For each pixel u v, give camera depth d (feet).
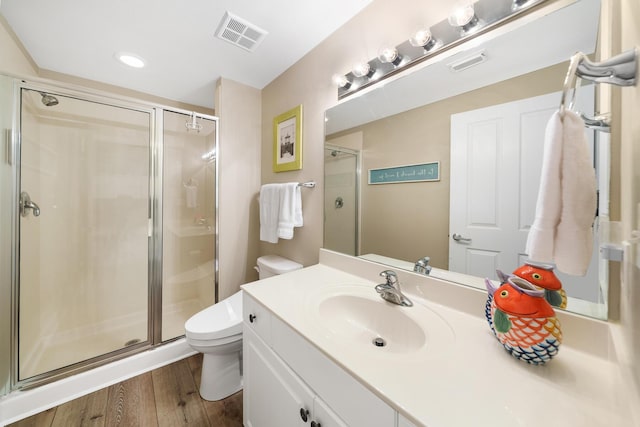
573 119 1.65
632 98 1.46
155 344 5.65
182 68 5.77
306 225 5.35
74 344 5.61
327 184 4.76
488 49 2.75
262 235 6.00
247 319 3.55
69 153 5.60
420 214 3.33
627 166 1.61
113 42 4.82
